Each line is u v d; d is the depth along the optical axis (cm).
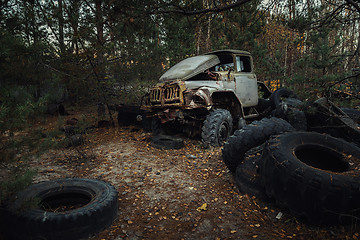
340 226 204
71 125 556
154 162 385
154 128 541
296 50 1103
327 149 265
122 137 551
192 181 311
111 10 317
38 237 176
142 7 296
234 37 868
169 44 783
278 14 369
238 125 522
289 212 225
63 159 397
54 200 241
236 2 289
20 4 271
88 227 189
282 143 250
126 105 634
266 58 998
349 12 342
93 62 557
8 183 158
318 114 421
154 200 260
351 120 387
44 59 381
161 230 204
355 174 210
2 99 153
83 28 470
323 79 529
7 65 164
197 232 201
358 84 464
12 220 178
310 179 200
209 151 426
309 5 338
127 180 316
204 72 507
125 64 642
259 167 271
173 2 294
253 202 248
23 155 167
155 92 496
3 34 167
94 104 780
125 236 196
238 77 541
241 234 197
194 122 486
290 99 543
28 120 168
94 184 248
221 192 276
